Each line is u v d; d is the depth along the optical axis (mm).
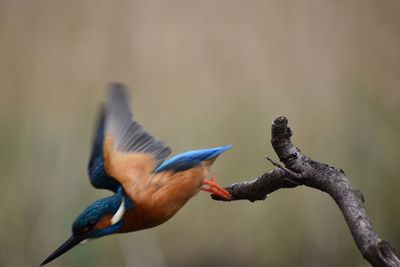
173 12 13586
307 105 12883
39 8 13156
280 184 5738
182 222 13078
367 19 13164
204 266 12820
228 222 12930
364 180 12195
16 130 12492
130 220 6914
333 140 12531
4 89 12789
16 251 11930
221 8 13586
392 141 12336
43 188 12156
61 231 11961
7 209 12062
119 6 13414
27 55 12984
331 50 13133
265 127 12734
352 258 12391
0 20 13055
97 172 7152
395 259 4113
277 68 13180
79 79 13016
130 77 13156
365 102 12578
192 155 7191
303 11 13312
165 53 13391
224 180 12578
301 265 12477
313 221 12547
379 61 12984
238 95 12992
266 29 13359
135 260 12195
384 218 12094
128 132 6895
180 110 13031
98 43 13227
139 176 6836
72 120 12688
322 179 5062
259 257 12734
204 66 13305
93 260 11805
